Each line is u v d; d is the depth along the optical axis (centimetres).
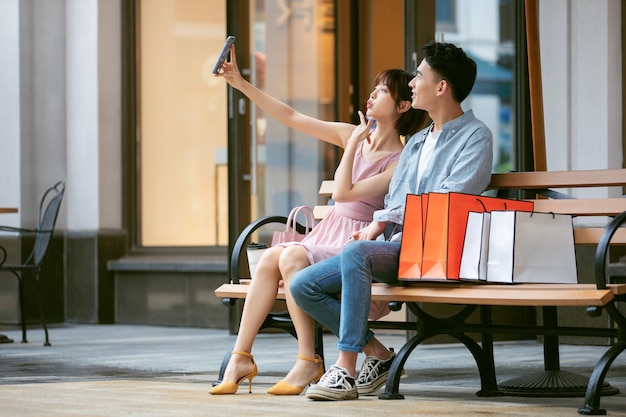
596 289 478
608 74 914
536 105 639
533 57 639
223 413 470
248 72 1079
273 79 1103
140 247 1311
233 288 597
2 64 1300
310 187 1101
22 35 1289
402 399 529
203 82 1295
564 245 514
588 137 925
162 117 1313
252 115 1069
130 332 1147
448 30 1018
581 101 930
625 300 493
